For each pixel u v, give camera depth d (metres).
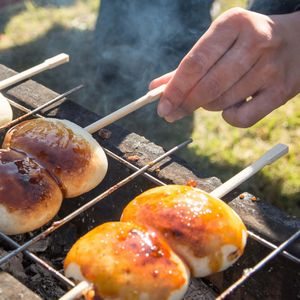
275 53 0.52
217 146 0.83
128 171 0.52
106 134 0.54
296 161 0.79
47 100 0.57
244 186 0.75
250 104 0.52
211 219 0.43
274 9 0.63
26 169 0.46
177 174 0.51
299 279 0.46
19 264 0.51
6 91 0.58
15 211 0.45
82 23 1.13
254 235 0.46
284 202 0.74
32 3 1.20
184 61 0.51
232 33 0.51
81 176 0.48
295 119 0.85
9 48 1.04
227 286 0.50
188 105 0.52
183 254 0.42
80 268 0.41
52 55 1.03
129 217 0.43
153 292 0.40
